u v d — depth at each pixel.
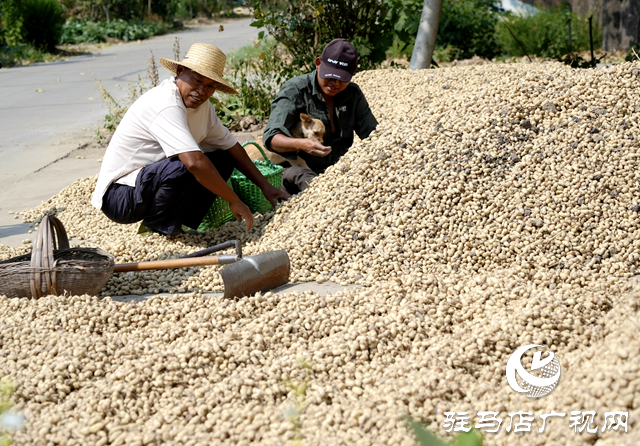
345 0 8.89
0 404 2.52
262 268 3.49
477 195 3.95
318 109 4.88
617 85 4.29
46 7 21.05
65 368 2.73
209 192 4.32
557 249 3.69
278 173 4.84
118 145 4.18
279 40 8.99
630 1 12.98
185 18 34.75
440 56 13.47
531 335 2.84
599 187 3.88
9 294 3.42
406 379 2.59
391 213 4.04
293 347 2.95
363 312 3.17
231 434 2.34
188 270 3.91
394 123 4.69
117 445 2.32
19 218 5.30
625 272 3.51
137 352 2.90
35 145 8.33
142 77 14.57
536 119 4.25
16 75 16.30
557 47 12.71
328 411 2.44
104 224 4.97
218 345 2.86
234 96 8.84
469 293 3.32
